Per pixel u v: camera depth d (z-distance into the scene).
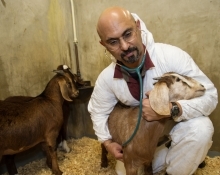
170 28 1.95
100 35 1.23
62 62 2.44
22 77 2.09
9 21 1.94
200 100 1.27
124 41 1.17
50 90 1.90
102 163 1.96
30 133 1.67
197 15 1.82
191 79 1.26
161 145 1.60
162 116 1.24
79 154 2.24
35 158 2.25
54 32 2.31
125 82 1.40
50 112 1.82
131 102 1.47
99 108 1.58
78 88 2.16
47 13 2.22
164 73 1.32
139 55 1.23
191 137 1.27
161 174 1.64
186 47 1.92
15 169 1.93
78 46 2.53
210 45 1.83
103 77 1.50
